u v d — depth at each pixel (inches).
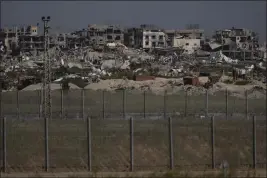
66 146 5708.7
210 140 5876.0
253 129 5260.8
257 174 5036.9
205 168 5221.5
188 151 5639.8
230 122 6683.1
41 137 5954.7
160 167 5236.2
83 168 5221.5
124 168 5236.2
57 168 5201.8
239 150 5684.1
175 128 6254.9
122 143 5757.9
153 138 5905.5
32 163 5295.3
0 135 5984.3
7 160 5310.0
